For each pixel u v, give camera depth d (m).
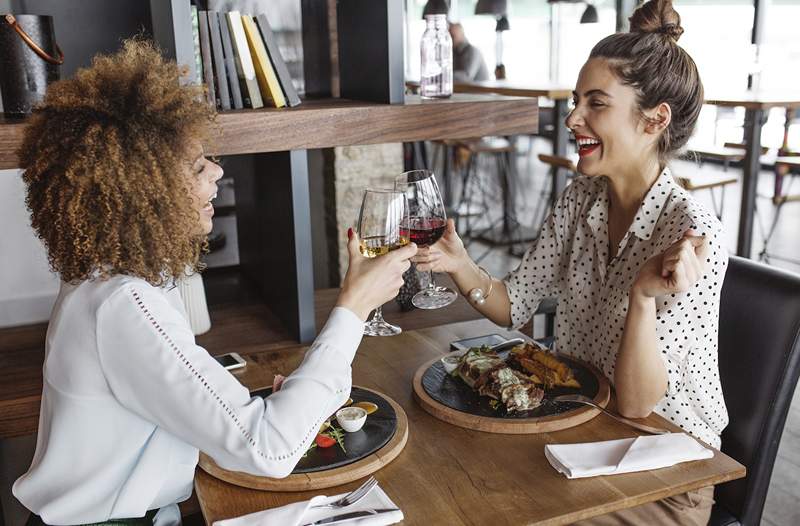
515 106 2.01
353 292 1.16
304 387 1.08
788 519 2.22
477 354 1.43
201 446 1.06
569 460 1.13
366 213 1.37
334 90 2.40
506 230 5.40
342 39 2.15
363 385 1.45
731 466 1.14
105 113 1.01
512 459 1.17
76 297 1.05
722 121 5.95
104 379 1.05
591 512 1.04
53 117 1.01
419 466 1.15
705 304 1.35
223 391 1.03
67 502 1.08
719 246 1.36
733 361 1.51
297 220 1.85
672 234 1.41
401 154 3.37
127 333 1.02
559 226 1.70
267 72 1.83
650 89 1.41
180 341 1.03
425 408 1.33
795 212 5.91
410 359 1.57
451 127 1.95
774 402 1.44
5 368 1.81
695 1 6.51
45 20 1.65
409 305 2.13
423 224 1.49
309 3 2.35
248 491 1.11
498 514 1.03
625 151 1.47
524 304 1.76
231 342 1.95
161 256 1.05
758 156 4.22
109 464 1.08
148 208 1.01
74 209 0.99
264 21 1.82
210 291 2.37
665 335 1.37
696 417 1.44
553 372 1.38
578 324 1.69
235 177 2.41
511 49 8.31
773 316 1.45
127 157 1.00
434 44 2.14
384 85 1.92
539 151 8.95
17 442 2.04
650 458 1.14
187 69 1.16
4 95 1.67
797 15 6.15
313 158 3.27
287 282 1.97
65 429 1.07
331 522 1.00
